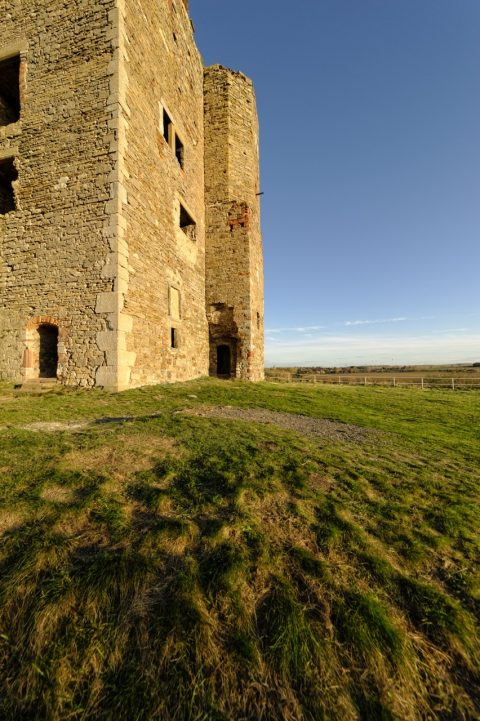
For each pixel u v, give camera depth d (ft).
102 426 16.37
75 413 19.35
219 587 6.11
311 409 25.80
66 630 5.37
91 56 28.35
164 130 37.83
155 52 34.12
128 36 29.09
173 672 4.87
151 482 10.02
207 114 50.47
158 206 33.83
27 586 5.98
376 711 4.69
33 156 29.37
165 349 34.37
